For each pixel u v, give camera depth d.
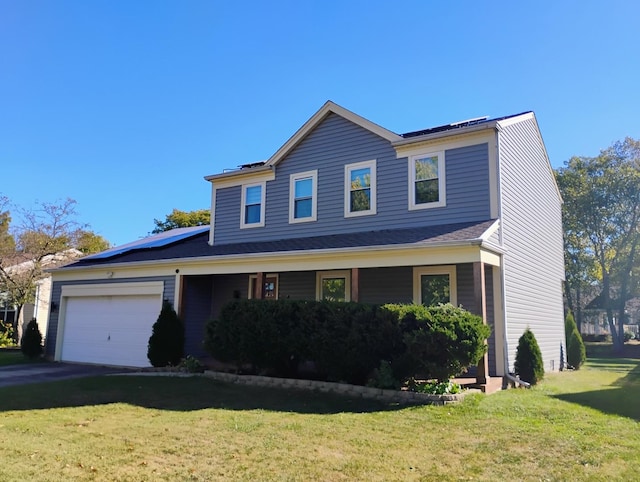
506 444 5.64
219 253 14.20
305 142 15.12
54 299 17.70
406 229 12.53
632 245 31.03
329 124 14.71
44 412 7.52
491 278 11.49
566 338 18.25
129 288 15.56
